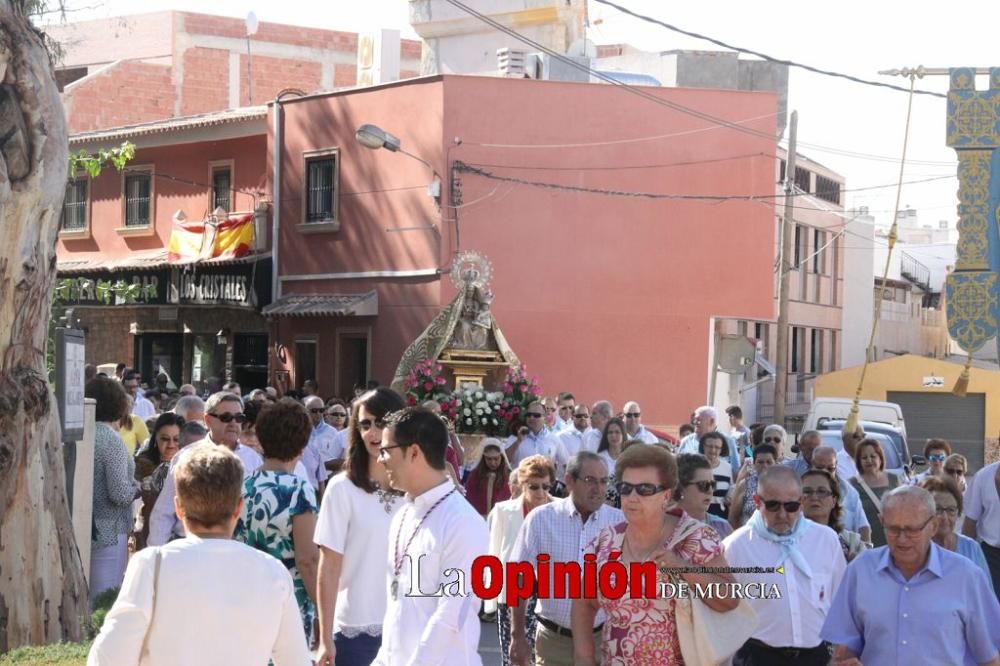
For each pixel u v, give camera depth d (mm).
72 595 9766
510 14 32156
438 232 26688
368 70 33281
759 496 7605
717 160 27891
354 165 28094
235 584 4855
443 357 22531
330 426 15750
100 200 34031
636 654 6105
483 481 13695
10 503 9320
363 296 27500
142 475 11781
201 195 31734
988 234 16719
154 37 39344
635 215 27500
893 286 55438
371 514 6727
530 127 27047
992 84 16812
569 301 27188
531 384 19469
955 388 16844
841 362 47125
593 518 7922
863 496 11875
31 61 9344
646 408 27469
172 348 32406
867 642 6492
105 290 27266
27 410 9375
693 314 27703
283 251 29297
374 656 6703
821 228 43844
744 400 36469
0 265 9234
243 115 30125
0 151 9211
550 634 7863
